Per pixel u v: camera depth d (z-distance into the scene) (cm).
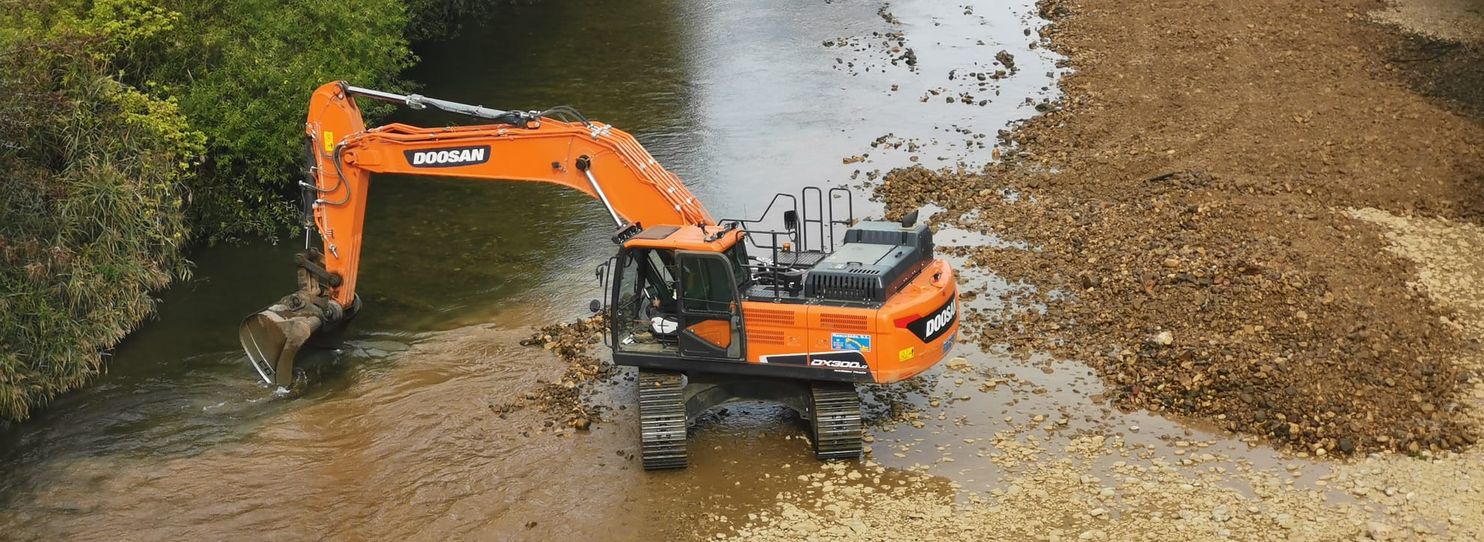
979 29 3766
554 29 3856
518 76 3300
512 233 2241
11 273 1642
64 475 1477
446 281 2028
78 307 1736
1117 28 3625
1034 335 1744
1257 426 1470
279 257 2158
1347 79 2998
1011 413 1541
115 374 1736
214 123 2159
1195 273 1864
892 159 2578
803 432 1515
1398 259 1923
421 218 2325
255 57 2173
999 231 2145
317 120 1630
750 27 3875
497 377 1686
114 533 1356
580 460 1466
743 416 1561
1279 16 3619
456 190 2480
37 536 1355
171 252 1980
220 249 2194
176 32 2133
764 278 1448
